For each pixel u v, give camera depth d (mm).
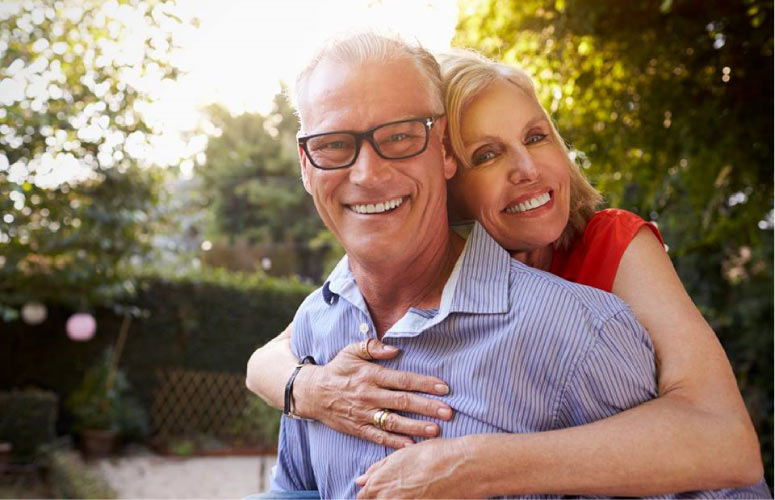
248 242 20109
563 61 4277
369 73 1295
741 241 5180
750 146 4387
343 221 1344
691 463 1164
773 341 5863
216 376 11516
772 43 4035
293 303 11859
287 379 1569
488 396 1276
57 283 8844
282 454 1703
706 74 4344
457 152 1563
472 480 1210
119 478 9039
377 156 1281
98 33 5520
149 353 11219
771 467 5160
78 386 10609
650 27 4211
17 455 8539
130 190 7992
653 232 1606
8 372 10266
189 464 10062
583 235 1672
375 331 1475
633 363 1252
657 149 4543
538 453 1186
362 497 1310
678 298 1438
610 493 1183
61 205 7457
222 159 19344
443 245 1397
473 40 4191
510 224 1622
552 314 1268
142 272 11094
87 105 5867
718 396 1254
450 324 1334
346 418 1400
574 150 4410
